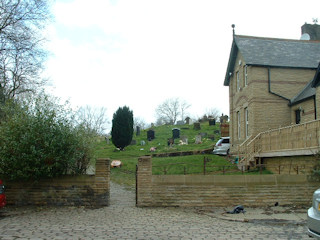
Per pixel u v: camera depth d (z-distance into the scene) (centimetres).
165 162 2180
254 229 778
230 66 2594
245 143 2152
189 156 2417
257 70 2200
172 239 675
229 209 1048
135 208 1059
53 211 1002
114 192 1444
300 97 2094
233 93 2605
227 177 1108
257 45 2403
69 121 1118
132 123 3431
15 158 1020
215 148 2614
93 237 686
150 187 1094
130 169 2264
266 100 2180
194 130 4859
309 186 1130
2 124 1123
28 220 868
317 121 1320
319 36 3064
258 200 1105
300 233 738
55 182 1098
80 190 1095
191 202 1091
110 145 4050
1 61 1802
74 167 1126
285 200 1116
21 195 1092
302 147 1443
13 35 1745
